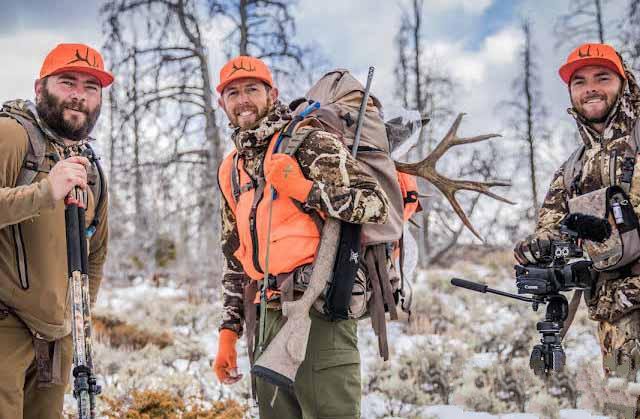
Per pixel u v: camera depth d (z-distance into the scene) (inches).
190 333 421.1
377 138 138.4
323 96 145.0
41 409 140.9
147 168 693.9
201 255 756.6
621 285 149.1
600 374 164.1
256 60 138.9
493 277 666.8
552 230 164.2
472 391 252.5
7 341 131.6
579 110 161.8
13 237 130.1
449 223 847.7
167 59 695.7
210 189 683.4
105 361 288.7
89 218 145.5
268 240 127.5
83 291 119.0
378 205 126.1
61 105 134.1
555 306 147.3
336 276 125.4
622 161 154.7
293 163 126.1
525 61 1023.0
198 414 210.8
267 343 133.6
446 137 148.3
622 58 160.9
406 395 253.0
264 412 137.9
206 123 686.5
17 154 129.1
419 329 406.6
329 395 128.4
